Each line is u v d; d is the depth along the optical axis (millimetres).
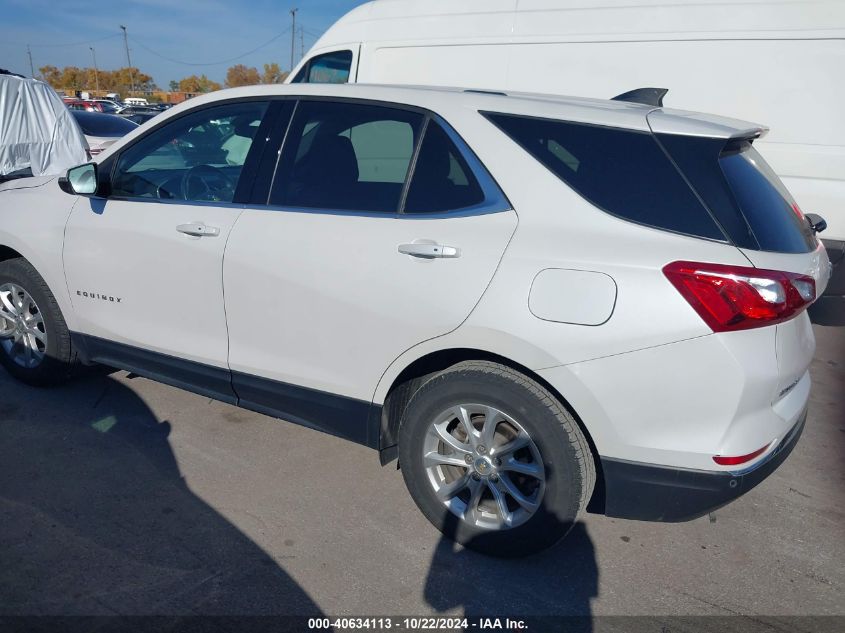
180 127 3594
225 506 3189
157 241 3453
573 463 2635
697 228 2467
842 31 5164
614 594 2744
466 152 2842
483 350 2691
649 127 2627
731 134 2537
